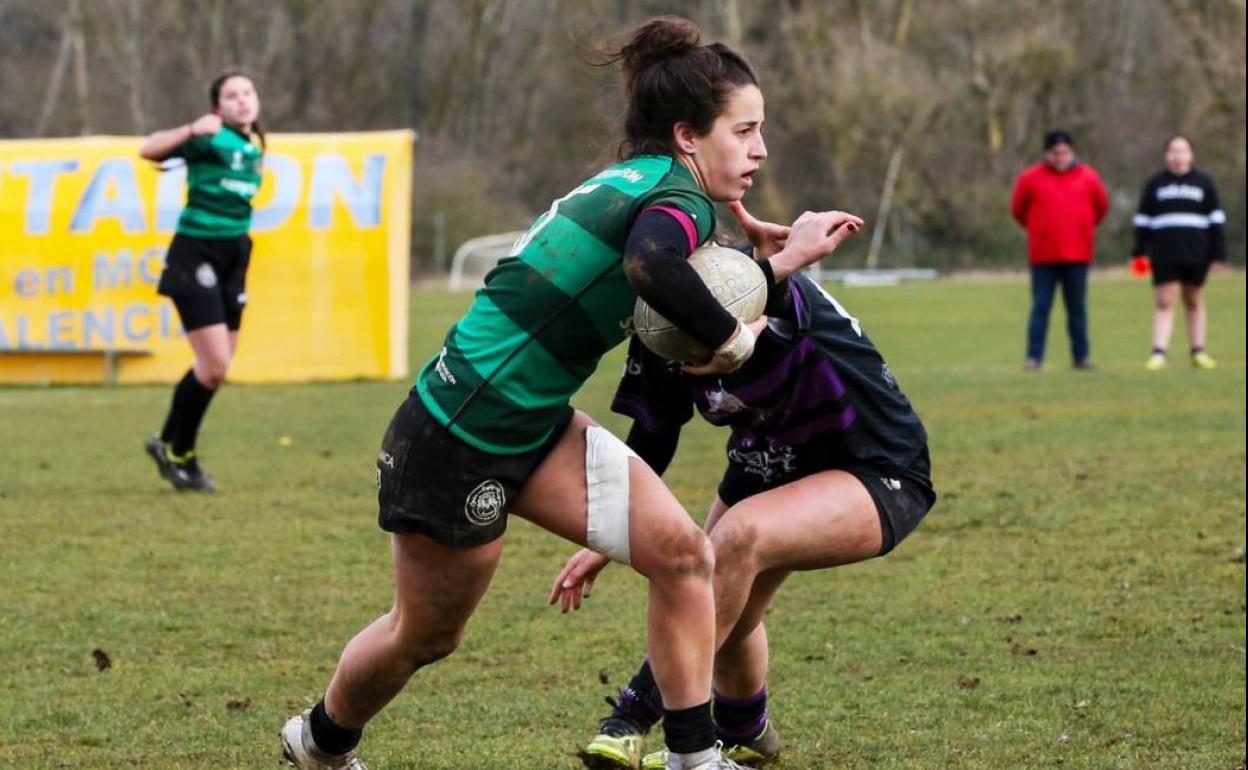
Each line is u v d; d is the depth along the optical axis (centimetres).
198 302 3344
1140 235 5878
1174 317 9600
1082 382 5397
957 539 2792
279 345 6022
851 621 2236
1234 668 1961
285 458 3906
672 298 1263
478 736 1739
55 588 2478
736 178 1370
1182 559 2591
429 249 18000
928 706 1828
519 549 2795
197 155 3375
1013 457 3697
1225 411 4472
